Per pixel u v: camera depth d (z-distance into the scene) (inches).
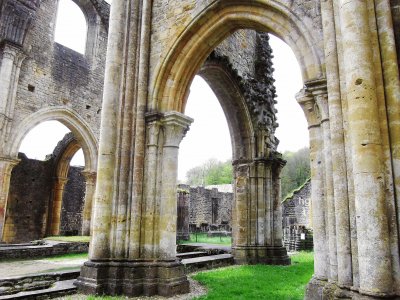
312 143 263.3
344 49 212.7
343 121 220.1
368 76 202.4
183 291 328.5
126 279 319.6
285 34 301.9
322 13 247.8
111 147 353.7
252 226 552.4
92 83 943.7
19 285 306.8
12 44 733.3
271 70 654.5
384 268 179.5
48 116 824.9
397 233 187.6
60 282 333.4
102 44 986.7
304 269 477.7
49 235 978.7
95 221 338.3
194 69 382.9
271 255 540.7
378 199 187.6
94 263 321.4
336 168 221.3
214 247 622.2
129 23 392.5
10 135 732.0
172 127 362.3
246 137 580.7
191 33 367.9
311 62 275.9
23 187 956.0
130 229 337.1
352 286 201.5
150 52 387.5
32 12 772.0
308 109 268.1
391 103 201.9
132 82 374.0
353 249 204.4
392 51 207.3
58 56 866.1
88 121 916.6
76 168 1144.2
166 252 335.3
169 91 373.4
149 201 346.0
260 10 321.4
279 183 579.5
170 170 355.3
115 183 348.5
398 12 215.2
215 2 348.2
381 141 198.5
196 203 1440.7
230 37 574.9
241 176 574.6
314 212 253.1
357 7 211.3
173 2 385.1
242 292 323.9
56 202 1006.4
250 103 576.1
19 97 762.2
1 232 685.9
